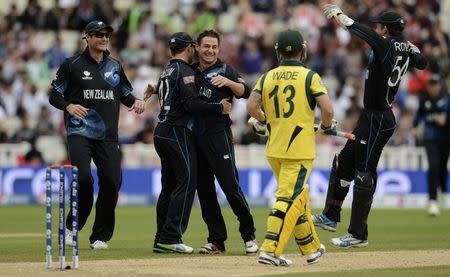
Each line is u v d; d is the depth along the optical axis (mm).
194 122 39906
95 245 42812
